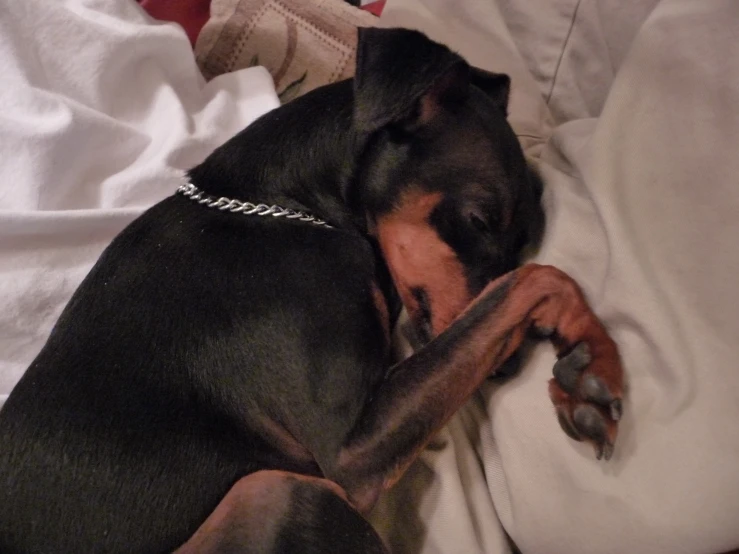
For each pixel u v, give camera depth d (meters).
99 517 0.30
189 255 0.33
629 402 0.29
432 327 0.34
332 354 0.31
